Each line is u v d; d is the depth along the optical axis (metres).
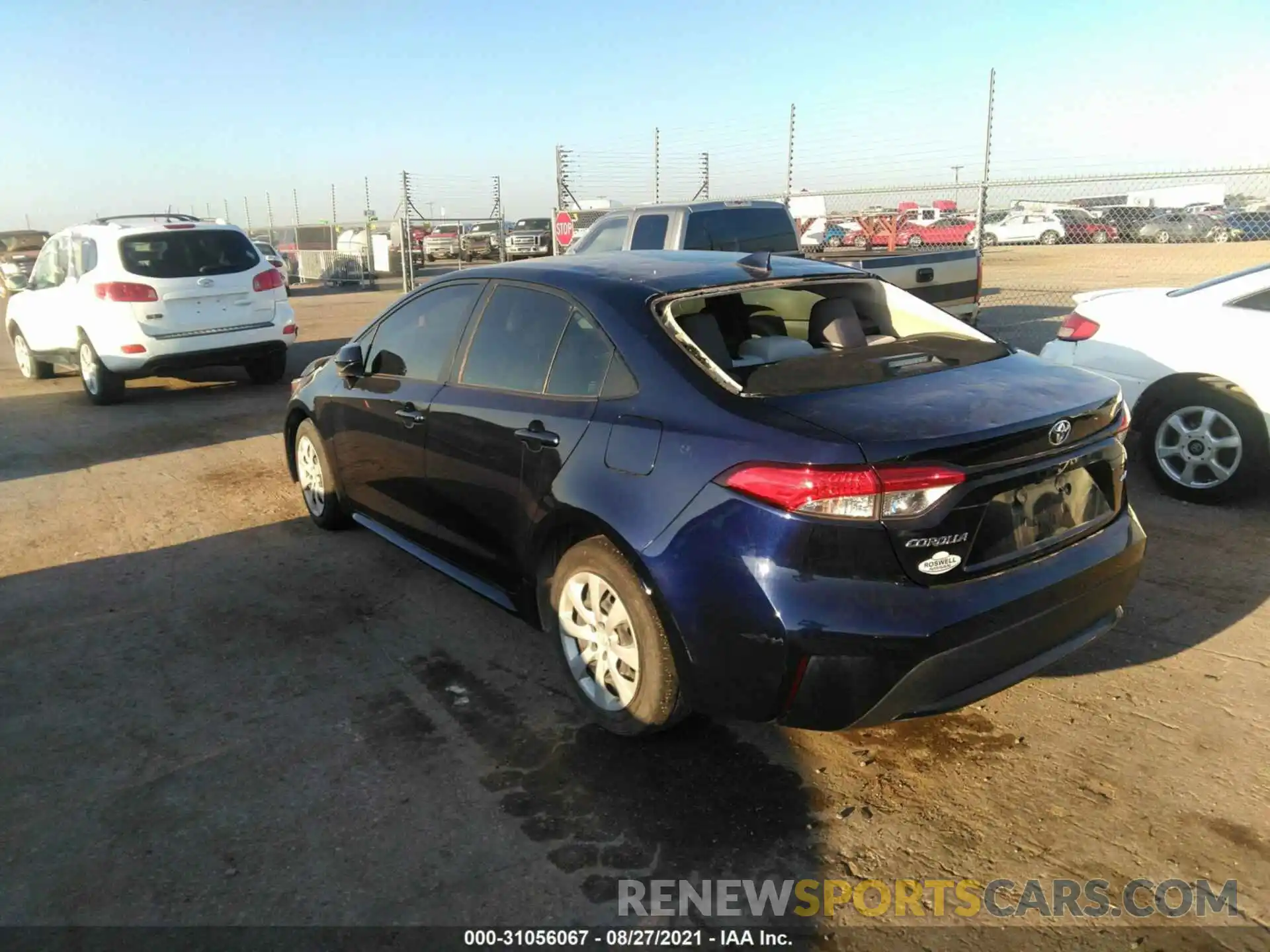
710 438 2.87
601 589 3.22
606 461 3.14
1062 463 2.92
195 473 7.07
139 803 3.03
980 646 2.72
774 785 3.05
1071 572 2.95
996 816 2.87
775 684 2.71
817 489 2.61
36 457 7.73
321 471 5.34
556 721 3.47
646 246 9.69
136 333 9.41
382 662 3.97
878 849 2.74
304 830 2.88
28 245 25.33
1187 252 16.41
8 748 3.36
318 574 4.96
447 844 2.80
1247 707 3.41
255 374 11.09
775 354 3.57
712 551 2.78
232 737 3.41
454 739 3.37
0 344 16.14
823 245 17.67
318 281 29.80
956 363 3.33
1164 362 5.65
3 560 5.30
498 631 4.24
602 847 2.78
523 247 31.41
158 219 10.44
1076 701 3.50
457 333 4.17
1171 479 5.73
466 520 3.97
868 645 2.60
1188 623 4.09
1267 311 5.38
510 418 3.62
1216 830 2.77
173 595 4.73
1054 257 19.92
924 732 3.34
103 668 3.96
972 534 2.72
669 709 3.07
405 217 20.17
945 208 14.66
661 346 3.21
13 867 2.75
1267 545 4.93
